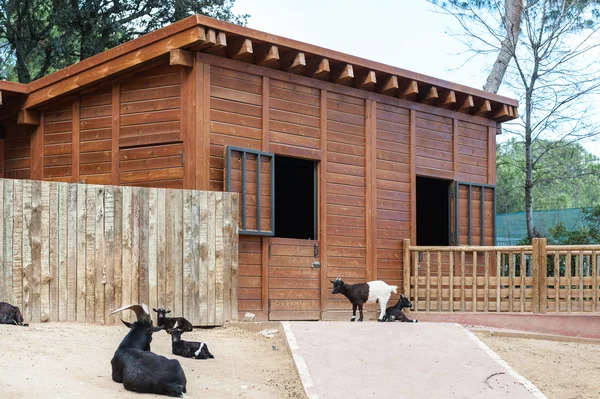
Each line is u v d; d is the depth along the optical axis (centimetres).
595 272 1510
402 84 1680
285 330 1181
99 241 1204
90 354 973
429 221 2045
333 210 1562
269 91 1464
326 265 1541
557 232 2370
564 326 1502
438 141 1783
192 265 1267
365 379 980
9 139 1585
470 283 1617
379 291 1481
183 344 1045
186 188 1338
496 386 980
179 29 1309
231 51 1393
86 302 1191
